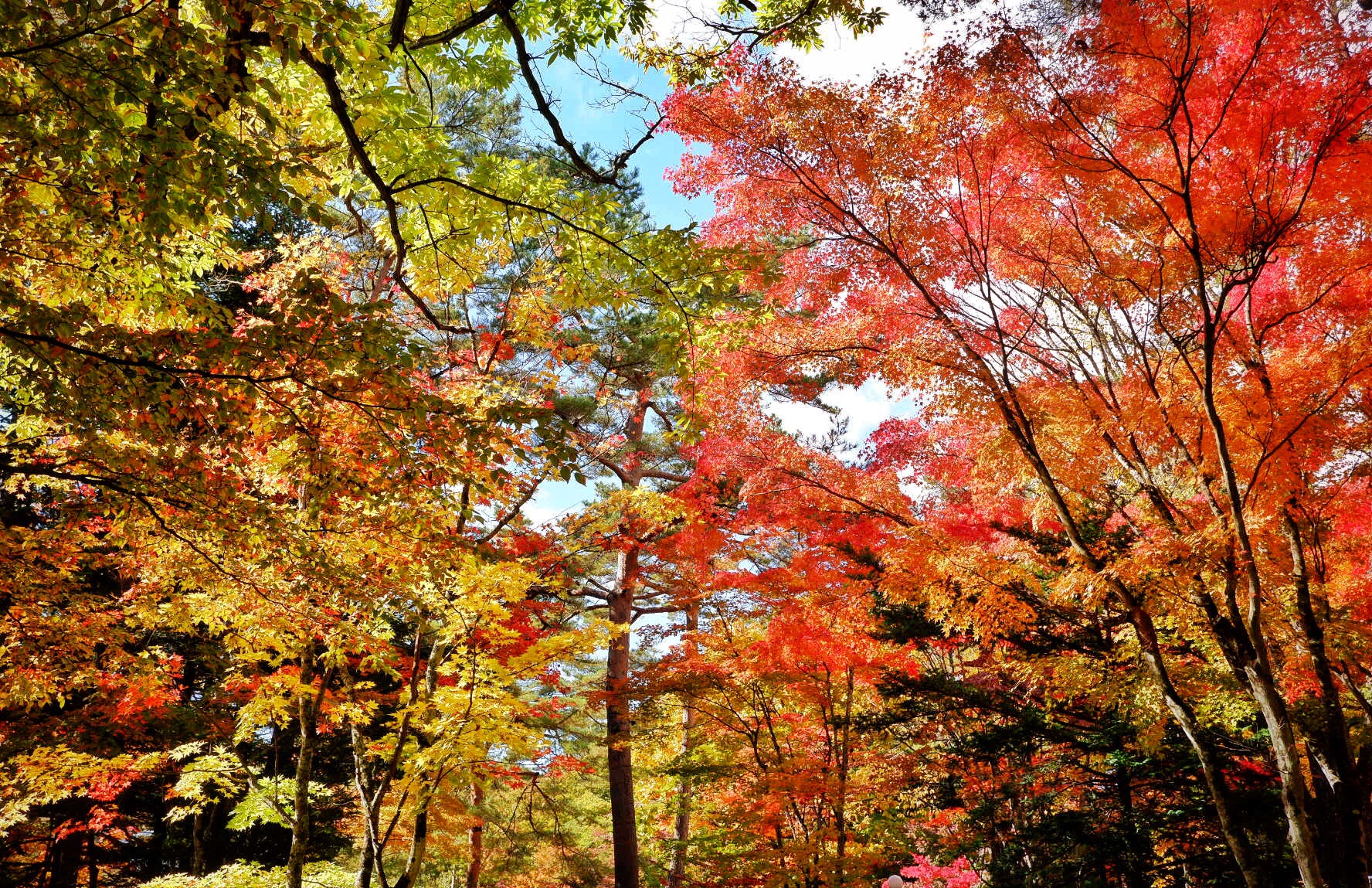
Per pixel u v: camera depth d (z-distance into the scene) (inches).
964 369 342.0
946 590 379.9
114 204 187.6
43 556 294.5
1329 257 297.0
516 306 414.6
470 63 276.2
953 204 342.3
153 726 497.7
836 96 331.9
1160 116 291.6
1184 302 322.3
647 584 752.3
